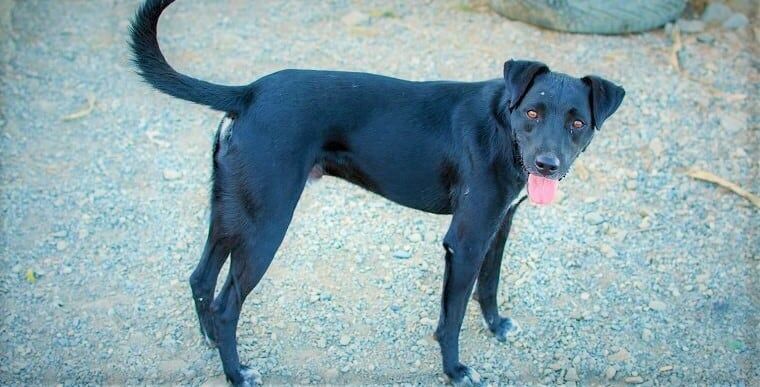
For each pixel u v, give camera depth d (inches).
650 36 130.0
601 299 95.0
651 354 90.0
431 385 87.3
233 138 81.2
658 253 99.7
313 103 81.4
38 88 119.1
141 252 98.7
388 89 83.4
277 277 96.3
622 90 80.5
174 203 104.4
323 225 102.1
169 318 92.3
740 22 131.5
